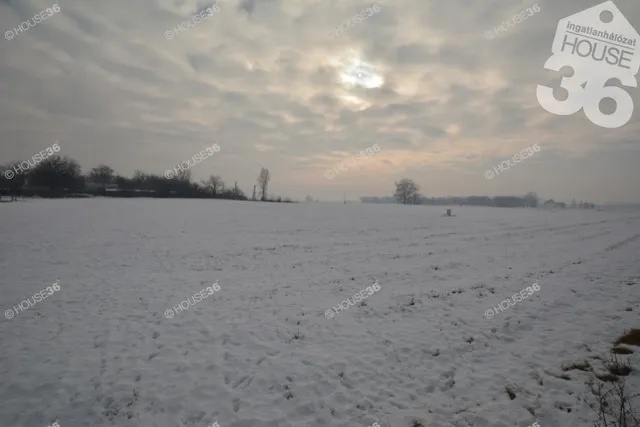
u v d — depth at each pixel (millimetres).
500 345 7785
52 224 25219
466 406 5723
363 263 16531
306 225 31500
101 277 13250
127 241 20609
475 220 40812
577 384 6004
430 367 6949
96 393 6023
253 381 6469
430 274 14148
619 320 8586
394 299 10977
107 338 8047
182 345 7816
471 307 10125
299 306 10391
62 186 68750
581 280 12594
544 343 7684
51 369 6684
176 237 22688
